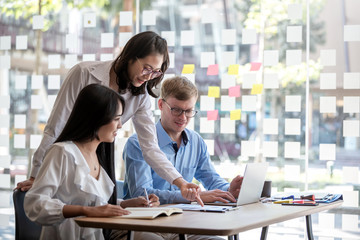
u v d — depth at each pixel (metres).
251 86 3.64
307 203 2.53
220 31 3.72
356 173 3.47
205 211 2.22
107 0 3.94
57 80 4.03
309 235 2.95
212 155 3.71
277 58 3.60
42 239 2.23
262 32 3.64
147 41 2.50
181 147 3.03
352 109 3.49
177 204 2.56
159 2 3.85
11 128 4.13
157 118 3.79
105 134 2.24
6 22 4.17
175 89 2.90
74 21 4.00
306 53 3.56
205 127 3.73
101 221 1.86
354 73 3.49
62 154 2.15
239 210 2.29
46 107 4.05
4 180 4.11
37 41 4.09
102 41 3.93
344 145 3.50
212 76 3.73
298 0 3.57
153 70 2.53
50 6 4.07
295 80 3.58
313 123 3.55
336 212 3.50
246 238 3.71
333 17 3.55
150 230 1.79
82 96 2.22
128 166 2.85
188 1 3.79
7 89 4.16
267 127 3.61
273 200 2.71
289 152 3.57
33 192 2.06
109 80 2.64
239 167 3.66
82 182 2.19
